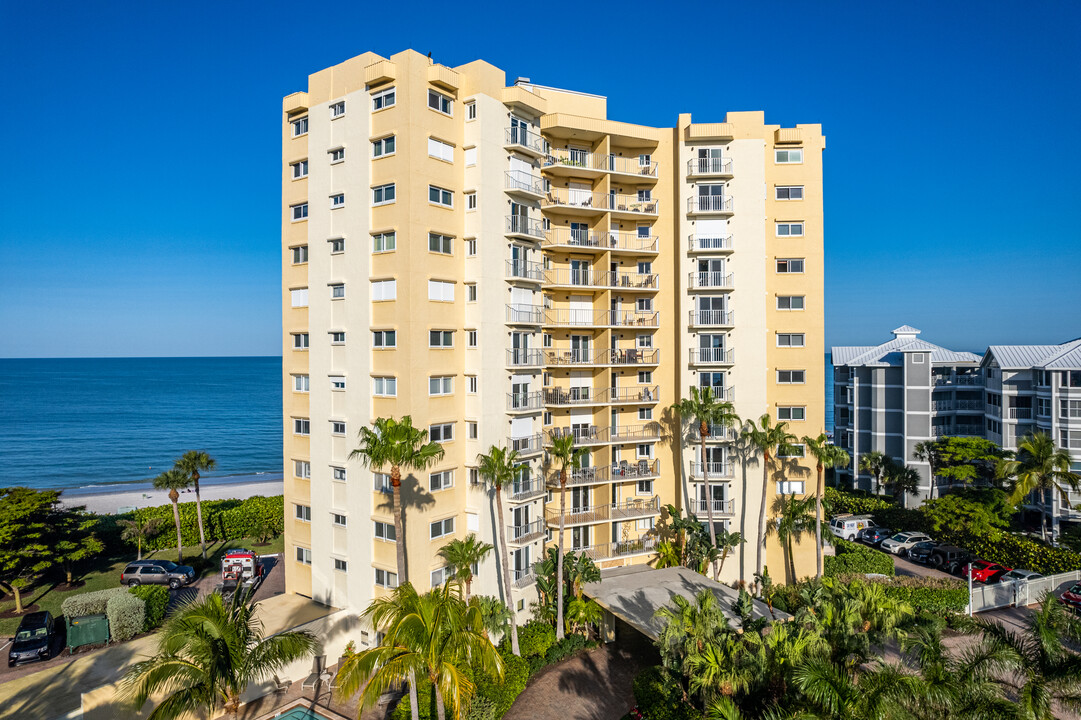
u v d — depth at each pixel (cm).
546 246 3912
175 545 4788
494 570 3441
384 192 3197
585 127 3956
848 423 6944
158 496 7606
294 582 3641
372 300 3247
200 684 2002
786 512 4028
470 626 2030
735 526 4097
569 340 4159
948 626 3303
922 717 1783
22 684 2511
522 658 3028
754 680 2014
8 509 3481
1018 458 5388
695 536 3900
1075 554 3988
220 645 1994
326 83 3431
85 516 4581
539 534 3634
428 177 3191
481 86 3362
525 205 3684
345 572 3378
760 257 4081
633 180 4203
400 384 3123
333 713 2641
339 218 3384
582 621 3338
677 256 4216
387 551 3189
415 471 3139
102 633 3012
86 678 2552
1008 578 3956
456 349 3369
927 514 4862
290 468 3662
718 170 4084
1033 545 4209
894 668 1844
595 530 4153
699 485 4100
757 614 3178
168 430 12862
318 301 3478
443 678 1889
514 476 3331
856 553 4259
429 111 3200
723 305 4088
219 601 2109
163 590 3344
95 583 3891
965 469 5388
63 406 16325
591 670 3044
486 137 3400
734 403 4088
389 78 3150
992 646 1955
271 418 14550
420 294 3141
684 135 4084
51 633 3077
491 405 3434
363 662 1894
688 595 3397
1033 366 5675
